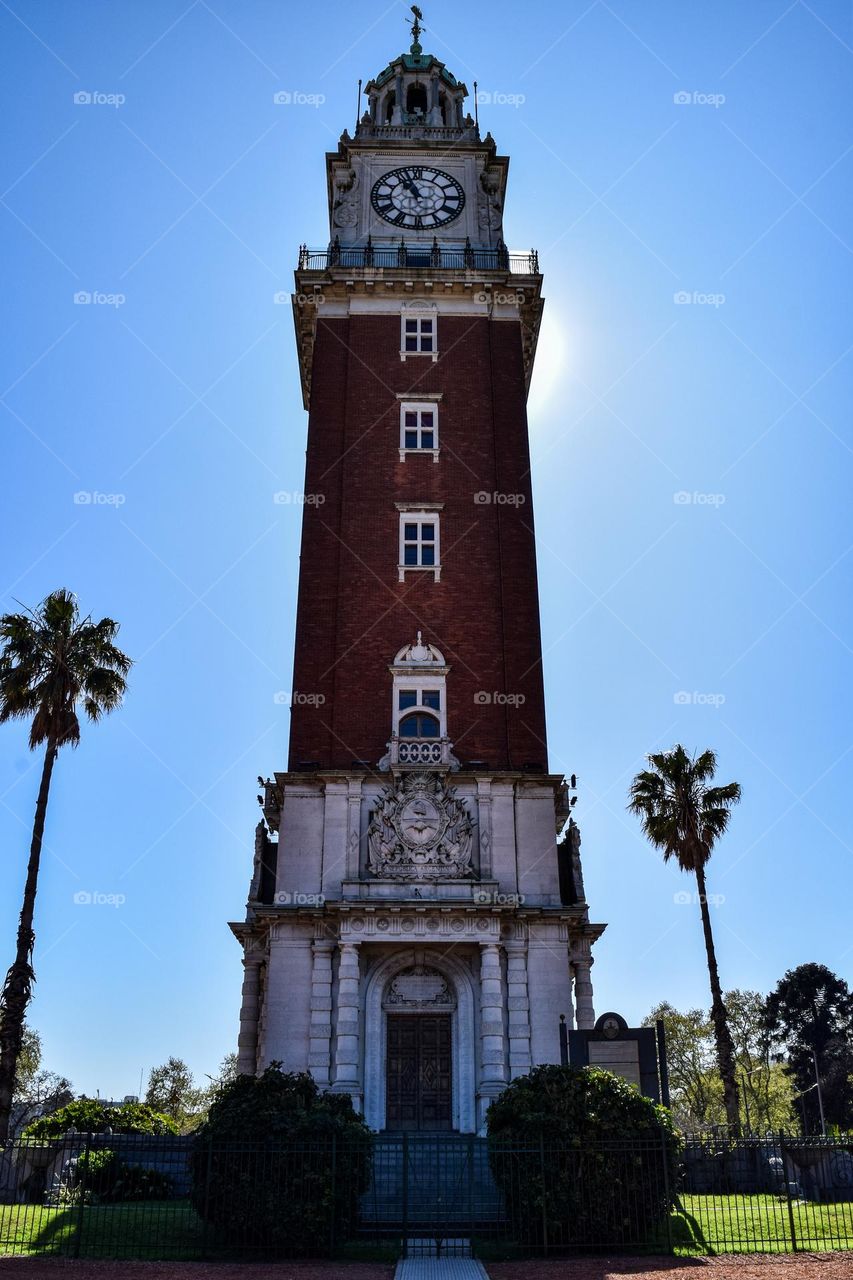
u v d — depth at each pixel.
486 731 43.16
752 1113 94.81
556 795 44.19
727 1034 45.47
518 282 52.66
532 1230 24.33
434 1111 37.44
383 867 39.38
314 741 42.81
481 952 38.19
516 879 39.84
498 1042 37.03
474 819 40.91
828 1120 89.69
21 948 38.94
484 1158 31.53
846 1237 25.06
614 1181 24.66
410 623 45.16
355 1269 22.22
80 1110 38.56
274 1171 24.50
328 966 38.28
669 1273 21.19
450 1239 25.38
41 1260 22.88
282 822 40.62
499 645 44.97
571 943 42.06
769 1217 27.62
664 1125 26.20
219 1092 27.14
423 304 52.66
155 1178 33.66
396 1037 38.59
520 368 51.50
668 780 50.97
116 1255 23.69
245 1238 24.20
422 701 43.66
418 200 56.66
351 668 44.12
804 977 99.00
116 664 45.16
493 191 58.03
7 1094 36.62
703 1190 35.84
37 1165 32.31
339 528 47.31
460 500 47.97
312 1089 27.91
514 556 47.09
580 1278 20.84
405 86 62.62
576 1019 40.91
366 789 41.16
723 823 49.16
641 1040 31.80
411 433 49.56
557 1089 26.28
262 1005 43.19
